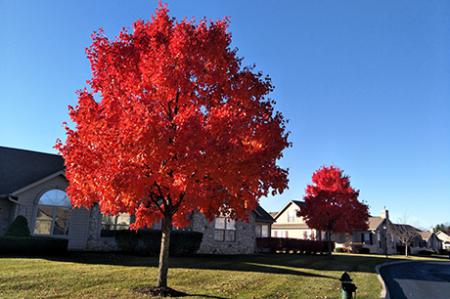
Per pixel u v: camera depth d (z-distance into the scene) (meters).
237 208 10.14
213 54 9.79
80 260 16.14
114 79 9.89
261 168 9.29
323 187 30.67
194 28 10.14
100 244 21.28
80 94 9.53
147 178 8.55
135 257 18.41
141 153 8.17
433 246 72.75
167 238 10.67
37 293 9.72
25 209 19.94
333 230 29.83
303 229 52.06
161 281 10.42
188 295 10.21
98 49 9.96
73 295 9.61
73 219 20.84
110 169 8.42
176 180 8.71
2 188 20.50
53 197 20.66
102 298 9.35
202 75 9.80
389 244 55.91
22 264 13.92
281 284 12.98
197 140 8.27
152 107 9.05
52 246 17.52
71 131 9.41
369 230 53.44
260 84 10.41
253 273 15.20
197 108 9.66
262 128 9.66
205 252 24.34
